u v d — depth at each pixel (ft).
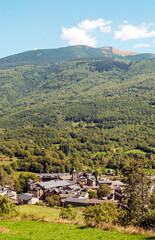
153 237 107.34
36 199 412.16
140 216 144.46
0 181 551.18
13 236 103.04
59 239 101.55
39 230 118.93
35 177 584.40
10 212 207.31
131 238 105.91
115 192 436.76
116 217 165.58
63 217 219.00
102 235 110.32
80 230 120.67
